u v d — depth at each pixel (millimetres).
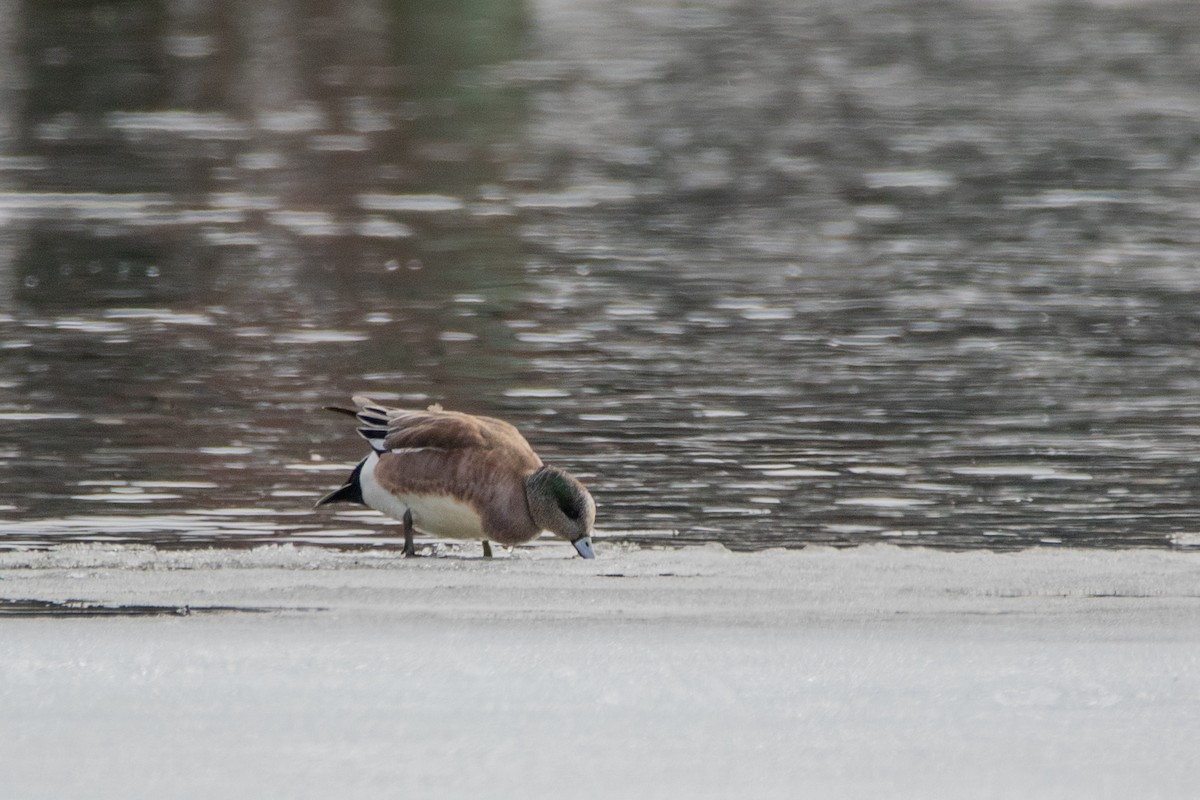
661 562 11711
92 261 24188
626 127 38531
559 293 22359
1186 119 39688
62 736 7809
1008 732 7977
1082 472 14477
